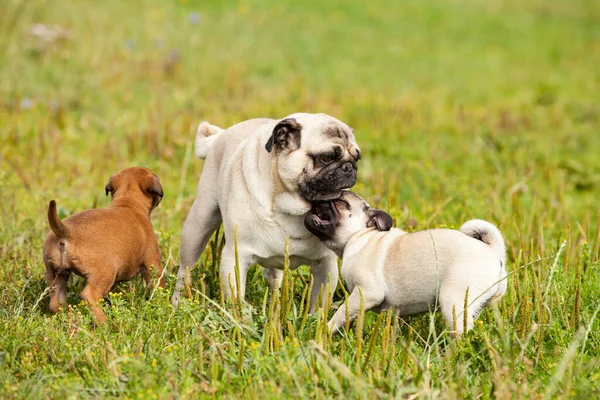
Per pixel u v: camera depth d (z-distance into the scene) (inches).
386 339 300.7
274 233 354.0
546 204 558.9
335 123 346.6
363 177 597.9
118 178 415.8
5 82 761.6
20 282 364.8
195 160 608.4
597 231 432.1
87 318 327.9
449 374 286.0
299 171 339.9
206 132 418.6
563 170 674.8
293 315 331.6
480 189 578.9
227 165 371.9
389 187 530.3
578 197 621.0
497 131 797.9
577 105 965.2
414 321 363.3
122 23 1009.5
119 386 277.3
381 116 813.2
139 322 327.6
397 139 759.1
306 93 880.9
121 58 889.5
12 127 627.8
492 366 303.1
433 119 852.0
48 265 351.9
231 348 305.1
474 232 340.2
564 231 468.8
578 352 325.7
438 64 1175.6
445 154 703.7
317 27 1268.5
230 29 1104.2
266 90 880.9
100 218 365.4
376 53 1189.1
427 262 336.5
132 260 374.3
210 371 286.4
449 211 522.3
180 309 333.4
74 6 1018.1
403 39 1300.4
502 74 1154.0
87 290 349.4
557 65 1242.6
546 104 956.6
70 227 348.5
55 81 788.0
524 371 293.4
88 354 289.4
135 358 298.0
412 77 1077.8
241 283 357.7
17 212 472.4
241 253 357.7
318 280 374.3
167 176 580.4
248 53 1034.7
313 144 339.3
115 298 336.5
